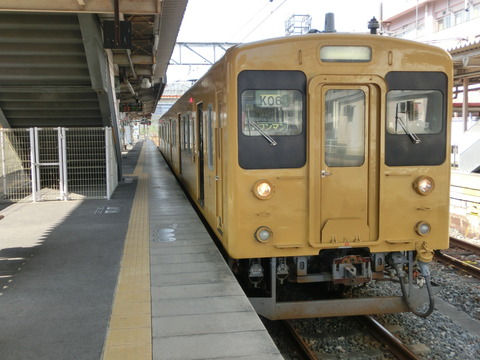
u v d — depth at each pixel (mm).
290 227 5008
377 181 5117
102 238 7402
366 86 5059
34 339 3836
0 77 11266
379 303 5176
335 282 5160
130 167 20750
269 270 5398
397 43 5047
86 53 10453
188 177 10539
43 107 12570
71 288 5086
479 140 17219
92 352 3607
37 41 10359
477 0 28453
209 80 6449
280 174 4965
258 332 3932
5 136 12195
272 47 4891
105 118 12875
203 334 3896
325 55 4949
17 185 11797
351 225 5074
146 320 4191
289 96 4941
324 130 4996
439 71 5172
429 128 5199
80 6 8164
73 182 13211
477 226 10938
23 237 7547
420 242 5223
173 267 5773
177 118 13781
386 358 4961
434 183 5215
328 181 5039
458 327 5730
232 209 4934
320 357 4988
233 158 4895
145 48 16375
